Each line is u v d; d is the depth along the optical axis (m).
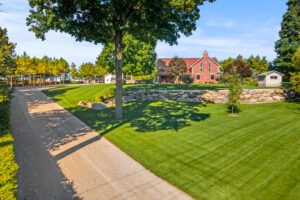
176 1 9.73
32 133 11.31
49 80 75.25
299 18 39.91
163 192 5.77
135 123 13.35
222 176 6.60
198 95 20.75
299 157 7.84
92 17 12.64
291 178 6.35
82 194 5.65
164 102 20.75
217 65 44.53
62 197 5.49
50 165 7.40
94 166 7.37
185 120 13.98
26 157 8.09
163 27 13.45
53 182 6.25
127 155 8.38
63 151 8.76
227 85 15.74
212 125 12.66
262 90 19.86
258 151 8.55
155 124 13.04
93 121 14.06
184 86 27.69
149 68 39.25
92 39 15.22
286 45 41.56
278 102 19.72
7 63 41.31
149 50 38.03
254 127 12.09
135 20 12.50
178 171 6.97
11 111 17.42
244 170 6.96
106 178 6.54
